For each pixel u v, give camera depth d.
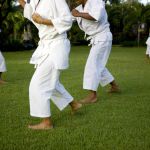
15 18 31.39
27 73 11.92
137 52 25.92
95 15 7.10
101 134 5.22
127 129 5.45
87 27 7.47
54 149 4.64
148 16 40.75
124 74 11.62
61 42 5.45
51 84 5.44
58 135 5.18
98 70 7.39
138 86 9.15
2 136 5.13
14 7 31.83
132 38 42.81
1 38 30.00
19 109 6.59
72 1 7.20
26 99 7.45
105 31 7.52
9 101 7.25
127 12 41.44
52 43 5.43
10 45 29.72
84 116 6.16
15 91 8.35
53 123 5.75
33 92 5.35
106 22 7.56
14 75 11.37
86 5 7.17
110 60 17.77
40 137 5.10
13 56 22.20
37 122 5.80
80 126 5.60
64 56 5.42
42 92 5.36
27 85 9.22
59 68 5.36
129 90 8.57
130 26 40.97
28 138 5.05
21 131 5.36
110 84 8.30
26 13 5.55
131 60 17.83
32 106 5.40
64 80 10.15
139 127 5.55
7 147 4.70
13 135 5.18
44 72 5.34
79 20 7.50
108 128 5.50
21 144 4.82
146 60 17.81
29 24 32.72
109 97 7.73
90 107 6.80
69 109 6.59
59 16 5.34
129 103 7.12
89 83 7.23
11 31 31.47
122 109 6.63
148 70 12.92
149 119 5.98
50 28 5.39
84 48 33.09
